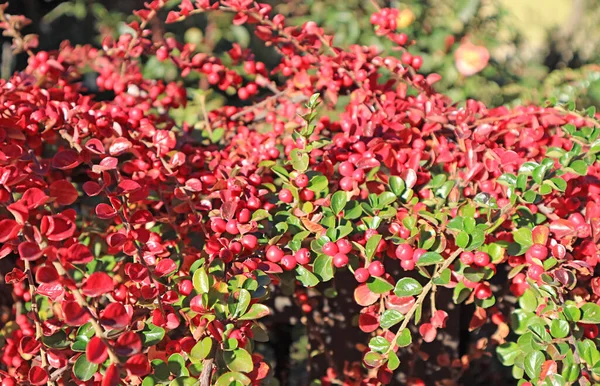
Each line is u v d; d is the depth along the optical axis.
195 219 0.56
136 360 0.47
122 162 0.62
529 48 1.59
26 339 0.53
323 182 0.55
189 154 0.63
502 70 1.40
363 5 1.34
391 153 0.58
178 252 0.59
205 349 0.49
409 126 0.62
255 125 0.71
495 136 0.62
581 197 0.59
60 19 1.29
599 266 0.60
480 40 1.37
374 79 0.66
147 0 1.32
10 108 0.57
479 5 1.39
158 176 0.58
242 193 0.56
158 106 0.72
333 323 0.69
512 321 0.55
